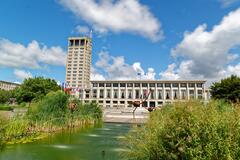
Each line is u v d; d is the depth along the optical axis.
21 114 37.69
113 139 34.41
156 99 172.00
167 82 173.38
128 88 178.25
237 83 74.44
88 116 58.09
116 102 177.75
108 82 180.25
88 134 39.94
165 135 10.90
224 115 9.98
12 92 141.25
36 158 22.19
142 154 13.27
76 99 54.06
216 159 9.02
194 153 9.34
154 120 13.64
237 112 10.06
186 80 170.00
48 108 41.97
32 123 34.34
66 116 45.12
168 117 11.15
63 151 25.47
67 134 38.81
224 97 74.06
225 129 9.39
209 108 10.63
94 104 68.38
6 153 23.58
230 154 8.89
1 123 27.42
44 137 34.06
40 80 111.75
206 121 9.73
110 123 70.06
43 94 107.19
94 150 26.17
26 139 30.56
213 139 9.23
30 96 108.12
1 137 27.03
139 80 176.00
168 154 10.63
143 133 14.20
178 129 10.29
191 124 10.00
